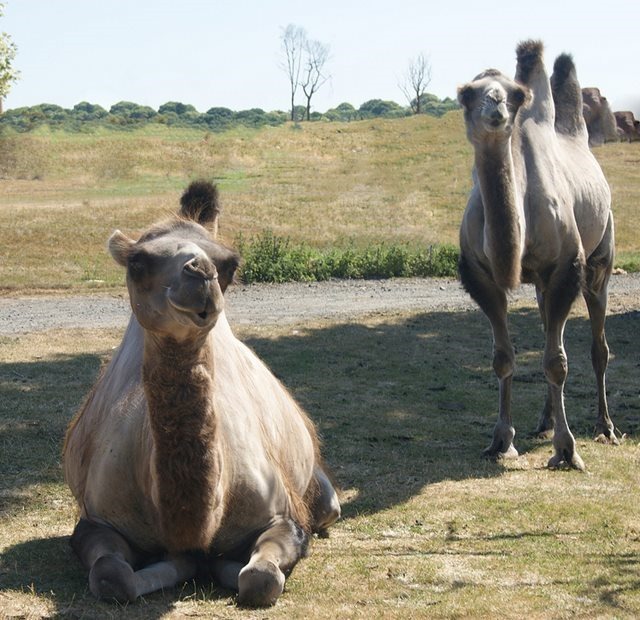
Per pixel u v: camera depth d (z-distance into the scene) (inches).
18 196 1435.8
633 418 370.3
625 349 526.0
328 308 665.0
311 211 1375.5
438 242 1159.0
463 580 192.1
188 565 182.1
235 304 682.2
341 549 213.2
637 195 1483.8
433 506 250.5
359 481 274.1
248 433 181.5
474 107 273.3
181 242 148.7
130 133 2325.3
